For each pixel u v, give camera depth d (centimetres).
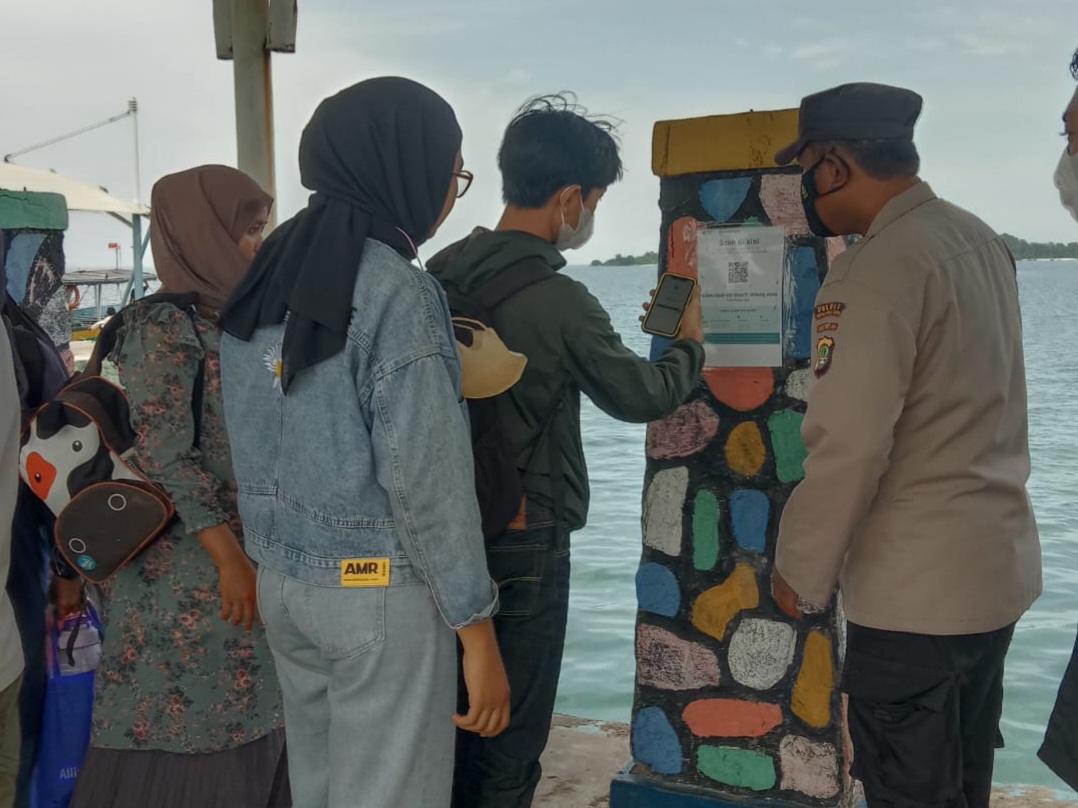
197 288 231
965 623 183
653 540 263
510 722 216
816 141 196
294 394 167
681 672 263
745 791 259
